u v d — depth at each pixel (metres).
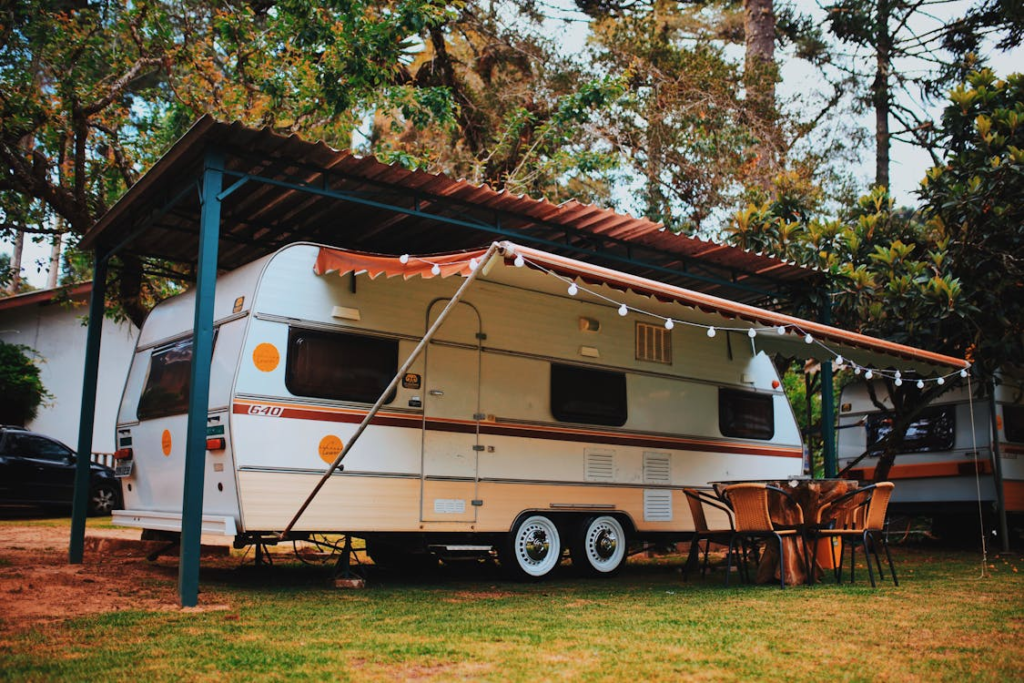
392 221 7.82
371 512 6.61
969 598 6.27
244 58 12.03
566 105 13.55
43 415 16.64
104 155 12.23
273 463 6.21
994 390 11.31
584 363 8.16
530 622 5.10
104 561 7.95
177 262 8.73
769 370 9.96
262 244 8.23
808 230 11.91
